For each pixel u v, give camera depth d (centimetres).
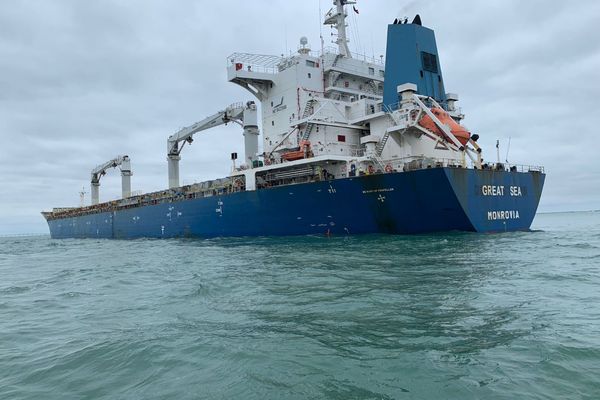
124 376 598
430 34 2847
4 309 1141
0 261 2819
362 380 546
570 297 948
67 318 990
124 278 1620
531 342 648
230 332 773
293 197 2772
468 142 2506
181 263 1978
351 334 732
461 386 515
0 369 654
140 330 822
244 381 557
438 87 2838
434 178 2192
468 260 1536
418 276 1258
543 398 478
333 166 2783
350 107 3019
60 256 3009
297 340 709
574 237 2486
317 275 1349
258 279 1334
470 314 827
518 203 2623
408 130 2542
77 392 554
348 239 2462
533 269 1330
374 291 1071
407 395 502
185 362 634
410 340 687
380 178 2352
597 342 638
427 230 2356
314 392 518
